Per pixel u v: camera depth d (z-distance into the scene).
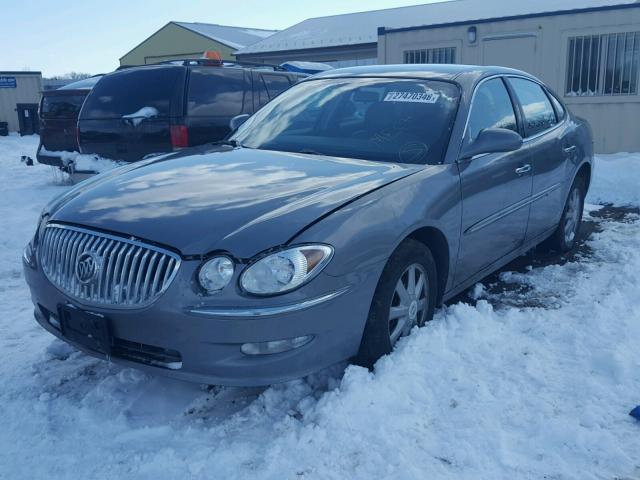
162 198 3.26
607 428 2.95
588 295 4.66
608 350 3.59
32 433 3.00
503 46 12.87
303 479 2.60
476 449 2.78
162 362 2.93
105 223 3.07
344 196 3.22
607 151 12.33
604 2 14.34
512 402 3.14
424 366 3.38
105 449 2.86
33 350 3.90
